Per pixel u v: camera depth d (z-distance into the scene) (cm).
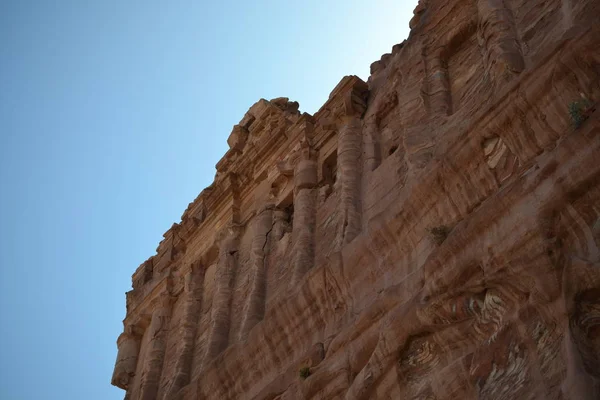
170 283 2708
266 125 2723
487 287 1338
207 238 2641
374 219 1697
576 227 1248
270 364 1848
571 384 1073
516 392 1164
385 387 1436
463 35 2003
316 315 1773
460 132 1566
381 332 1481
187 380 2281
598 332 1148
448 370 1330
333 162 2252
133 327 2756
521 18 1773
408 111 1958
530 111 1449
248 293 2206
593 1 1559
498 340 1266
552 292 1211
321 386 1596
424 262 1541
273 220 2334
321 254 1983
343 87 2291
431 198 1589
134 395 2548
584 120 1317
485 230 1368
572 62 1402
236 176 2620
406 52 2147
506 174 1471
